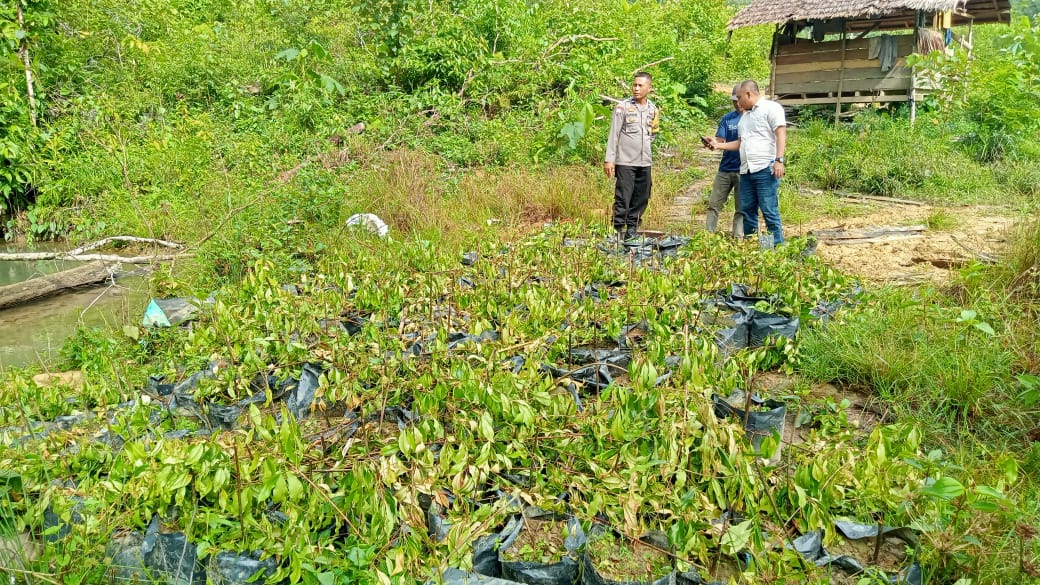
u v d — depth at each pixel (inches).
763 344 185.6
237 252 277.3
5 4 394.0
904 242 294.5
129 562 107.7
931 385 156.5
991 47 919.7
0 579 98.7
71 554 105.6
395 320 205.0
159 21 569.0
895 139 469.4
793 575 95.3
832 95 687.7
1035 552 102.7
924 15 633.0
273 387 169.0
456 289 214.4
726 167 294.4
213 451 110.1
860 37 665.0
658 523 111.2
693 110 624.7
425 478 112.0
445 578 99.2
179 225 346.9
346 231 301.7
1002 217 343.6
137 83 502.3
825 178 445.4
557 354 177.2
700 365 137.0
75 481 125.6
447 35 552.4
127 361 193.2
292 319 186.1
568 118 457.7
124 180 390.0
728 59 951.6
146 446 126.5
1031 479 125.1
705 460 107.3
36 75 410.0
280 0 641.0
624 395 124.0
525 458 122.0
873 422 153.2
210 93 564.4
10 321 256.8
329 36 585.0
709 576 100.2
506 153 462.3
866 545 110.7
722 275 225.1
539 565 103.3
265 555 101.3
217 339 181.3
